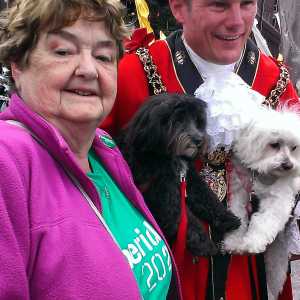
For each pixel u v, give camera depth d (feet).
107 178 4.53
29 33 3.77
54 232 3.34
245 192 6.61
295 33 12.97
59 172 3.65
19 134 3.57
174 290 4.83
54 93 3.82
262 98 6.55
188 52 6.57
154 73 6.55
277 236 6.79
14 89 4.12
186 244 5.89
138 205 4.59
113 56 4.11
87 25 3.83
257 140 6.31
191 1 6.19
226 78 6.38
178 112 5.72
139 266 4.13
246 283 6.63
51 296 3.25
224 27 6.09
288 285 7.25
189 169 6.13
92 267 3.43
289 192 6.63
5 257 3.07
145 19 10.94
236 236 6.33
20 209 3.22
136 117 5.90
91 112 3.91
